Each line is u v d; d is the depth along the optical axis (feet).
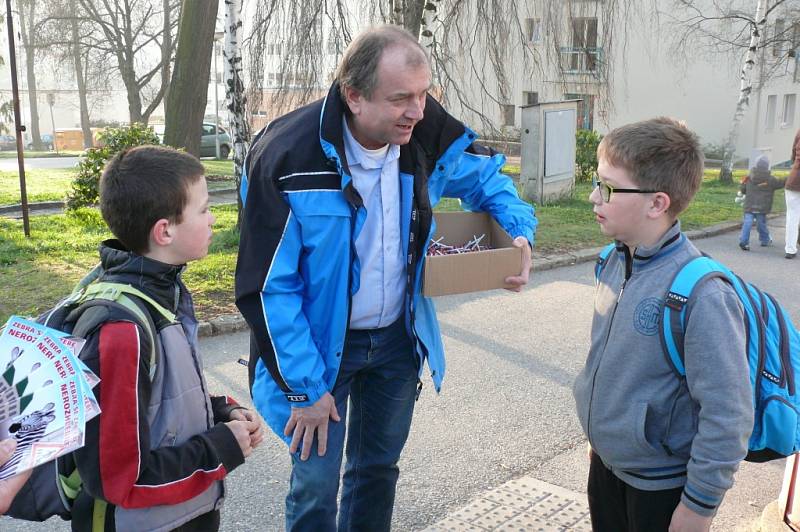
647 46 108.27
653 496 7.30
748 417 6.66
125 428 5.84
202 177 6.77
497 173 9.65
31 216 38.60
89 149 37.96
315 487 8.51
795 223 35.17
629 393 7.22
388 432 9.40
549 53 49.24
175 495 6.26
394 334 8.97
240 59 34.06
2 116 150.61
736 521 12.25
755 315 7.12
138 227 6.37
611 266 7.87
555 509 12.28
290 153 7.72
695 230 41.75
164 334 6.33
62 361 5.42
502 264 8.95
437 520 12.09
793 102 123.54
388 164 8.35
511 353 20.43
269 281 7.64
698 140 7.20
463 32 46.32
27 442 5.14
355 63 7.43
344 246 7.97
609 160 7.25
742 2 104.73
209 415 6.86
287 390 7.77
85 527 6.31
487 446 14.83
